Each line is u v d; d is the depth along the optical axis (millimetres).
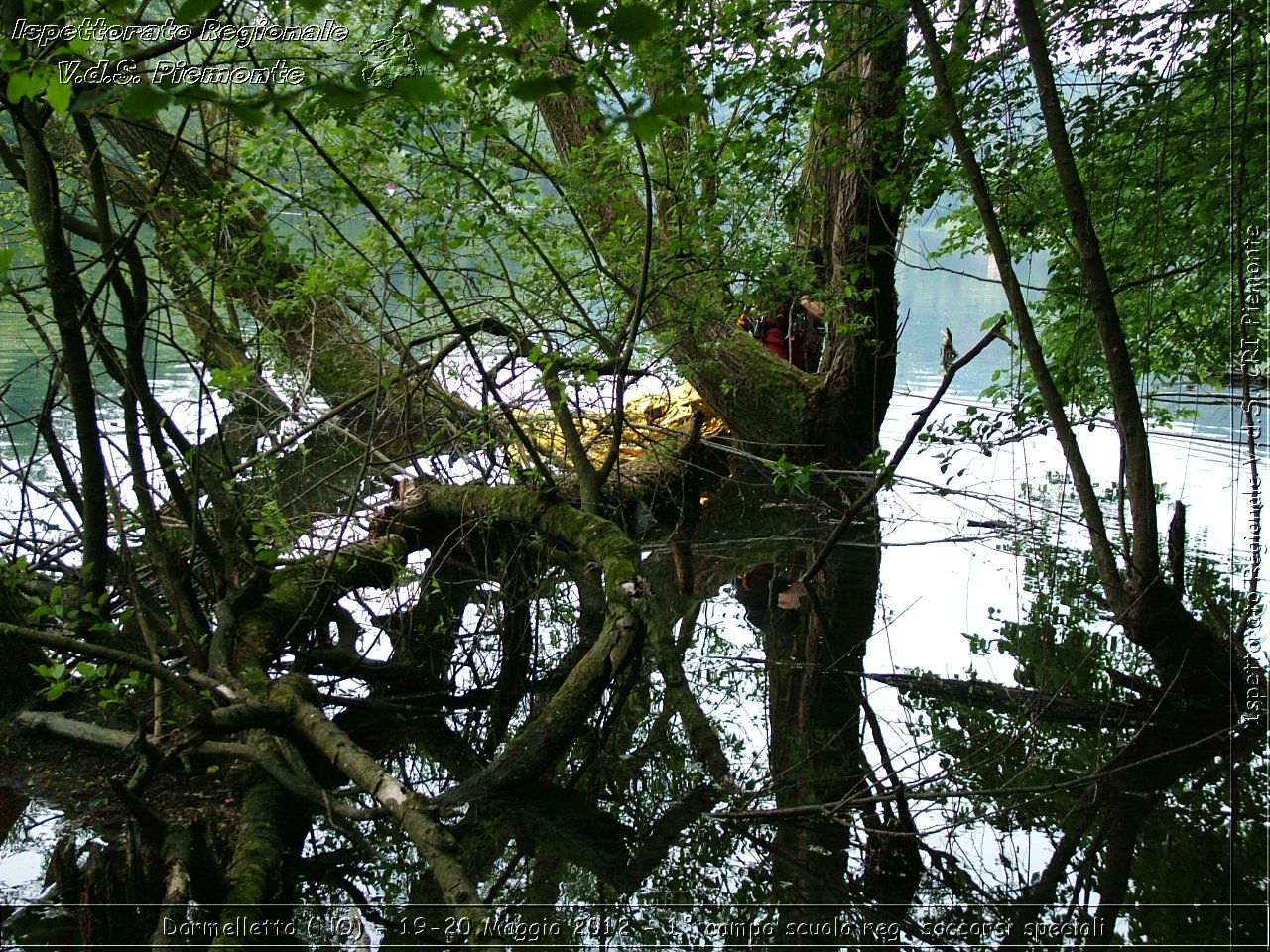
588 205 6195
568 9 1366
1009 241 7090
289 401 6512
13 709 4047
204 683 3670
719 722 4637
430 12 1496
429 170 5723
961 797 3896
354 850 3428
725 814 3785
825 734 4496
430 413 6742
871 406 9320
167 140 5367
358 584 5273
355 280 5375
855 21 5879
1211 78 5066
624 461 8305
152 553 4188
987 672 5141
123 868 2826
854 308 8484
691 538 7789
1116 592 4711
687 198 6277
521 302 6438
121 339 11102
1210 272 6078
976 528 7777
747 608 6230
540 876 3338
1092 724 4582
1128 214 6152
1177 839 3605
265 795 3543
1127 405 4520
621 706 4809
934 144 6301
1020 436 5418
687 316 6887
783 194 6766
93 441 3752
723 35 5695
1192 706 4664
